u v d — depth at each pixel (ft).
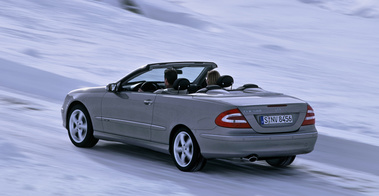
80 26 110.42
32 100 44.34
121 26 119.03
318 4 293.02
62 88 49.60
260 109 24.02
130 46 93.45
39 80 50.70
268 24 202.49
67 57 73.00
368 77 86.58
